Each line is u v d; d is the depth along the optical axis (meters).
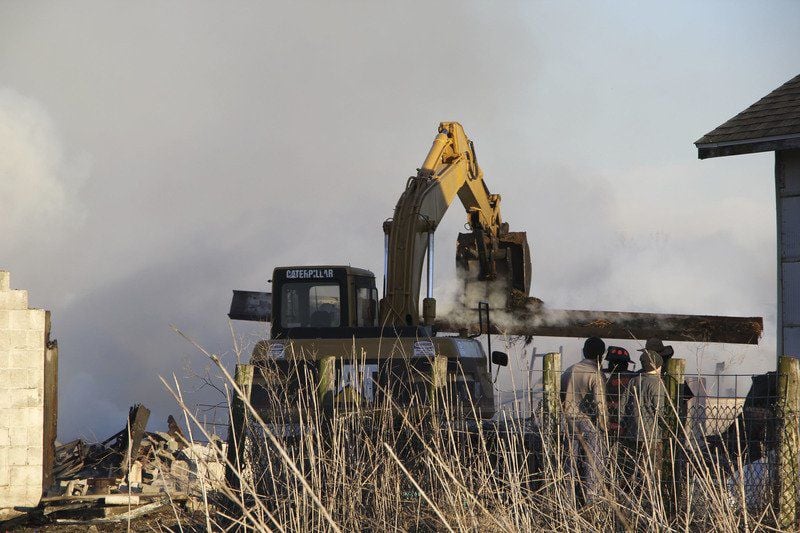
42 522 41.34
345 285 47.16
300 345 39.47
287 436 30.05
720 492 20.73
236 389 14.42
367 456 27.80
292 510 24.53
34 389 45.41
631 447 26.73
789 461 24.58
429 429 27.89
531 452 26.14
